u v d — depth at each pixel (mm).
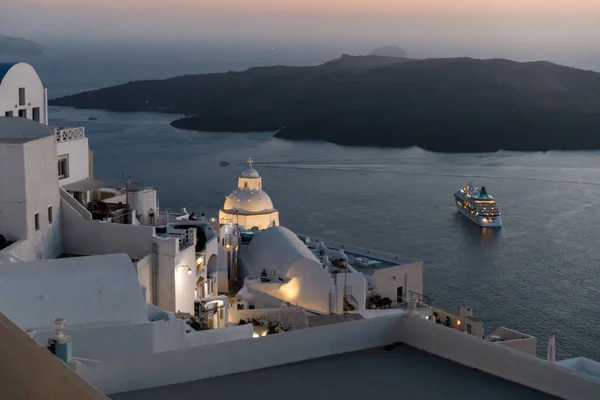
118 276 26344
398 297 75375
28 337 8977
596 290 142000
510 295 137375
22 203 38344
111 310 25422
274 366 14227
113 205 49844
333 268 59719
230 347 13836
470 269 156125
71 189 49188
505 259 165250
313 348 14570
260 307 54844
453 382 13539
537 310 129625
